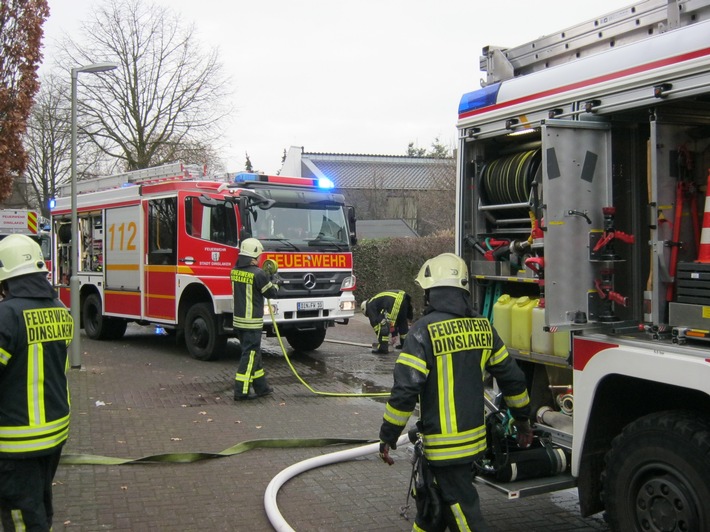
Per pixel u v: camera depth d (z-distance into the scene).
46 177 34.00
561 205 3.90
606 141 4.06
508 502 5.05
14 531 3.50
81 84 25.98
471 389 3.51
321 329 12.16
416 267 17.98
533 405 4.73
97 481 5.45
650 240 3.78
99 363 10.94
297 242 10.77
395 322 12.04
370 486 5.36
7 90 14.57
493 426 4.04
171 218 11.30
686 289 3.55
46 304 3.68
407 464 5.90
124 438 6.68
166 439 6.66
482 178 5.06
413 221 37.53
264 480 5.52
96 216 13.44
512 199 4.82
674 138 3.82
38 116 30.89
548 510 4.89
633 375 3.59
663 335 3.63
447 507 3.47
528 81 4.52
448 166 28.09
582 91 4.09
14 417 3.49
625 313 4.16
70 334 3.82
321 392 8.90
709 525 3.21
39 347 3.57
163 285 11.52
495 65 4.96
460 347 3.51
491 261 4.86
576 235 3.95
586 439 3.92
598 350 3.82
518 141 5.02
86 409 7.82
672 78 3.57
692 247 3.83
